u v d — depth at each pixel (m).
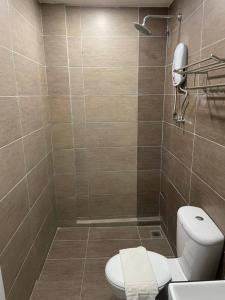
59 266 1.93
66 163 2.34
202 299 0.89
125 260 1.39
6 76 1.28
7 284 1.26
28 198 1.60
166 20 2.11
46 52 2.08
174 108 1.92
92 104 2.26
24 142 1.54
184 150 1.73
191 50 1.55
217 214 1.25
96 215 2.56
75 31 2.09
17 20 1.46
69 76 2.17
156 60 2.19
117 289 1.25
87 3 2.01
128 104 2.29
